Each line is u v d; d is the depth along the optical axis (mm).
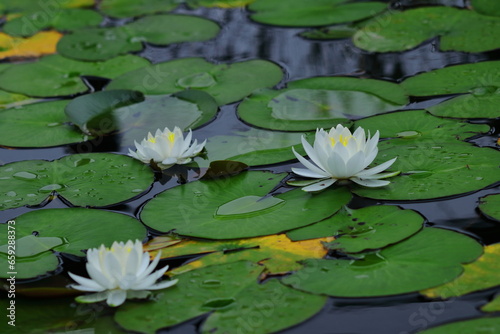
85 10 5535
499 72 3627
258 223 2402
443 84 3559
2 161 3102
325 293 1985
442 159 2754
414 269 2057
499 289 1942
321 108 3412
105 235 2389
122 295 2043
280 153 2982
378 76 3801
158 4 5574
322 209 2459
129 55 4457
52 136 3350
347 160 2596
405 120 3180
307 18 4883
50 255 2285
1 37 4988
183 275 2135
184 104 3588
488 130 2998
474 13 4609
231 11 5270
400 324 1838
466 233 2238
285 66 4090
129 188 2762
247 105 3516
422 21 4590
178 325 1887
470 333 1762
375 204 2477
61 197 2705
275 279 2074
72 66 4324
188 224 2432
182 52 4465
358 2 5129
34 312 1996
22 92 3949
